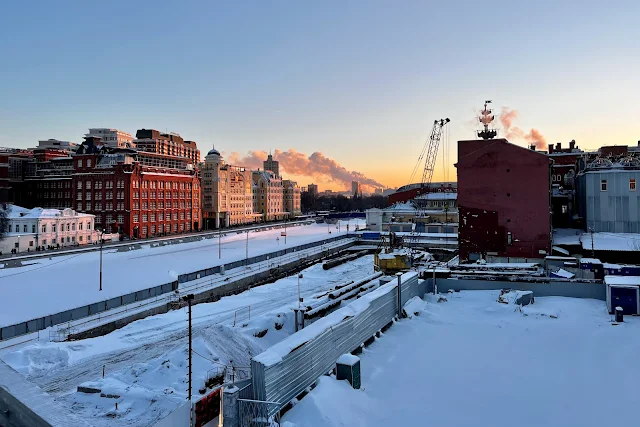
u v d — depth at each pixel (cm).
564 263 5878
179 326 4791
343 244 12319
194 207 14825
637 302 3694
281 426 1959
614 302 3747
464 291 4644
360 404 2275
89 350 3950
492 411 2222
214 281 7256
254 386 2041
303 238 13550
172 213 13812
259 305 5862
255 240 13050
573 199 9450
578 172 9038
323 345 2541
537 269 5497
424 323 3706
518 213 7131
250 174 19900
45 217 9956
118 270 7400
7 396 1366
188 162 16962
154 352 3950
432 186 15788
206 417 1872
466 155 7381
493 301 4228
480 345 3155
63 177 14700
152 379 2877
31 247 9625
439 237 11731
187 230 14450
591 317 3700
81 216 10875
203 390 2709
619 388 2439
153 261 8600
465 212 7381
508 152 7169
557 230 8444
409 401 2333
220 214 17412
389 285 3853
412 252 9375
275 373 2084
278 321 4259
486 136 7569
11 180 14888
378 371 2712
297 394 2247
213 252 10250
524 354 2969
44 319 4644
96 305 5244
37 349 3741
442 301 4356
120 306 5534
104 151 13712
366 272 8719
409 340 3281
